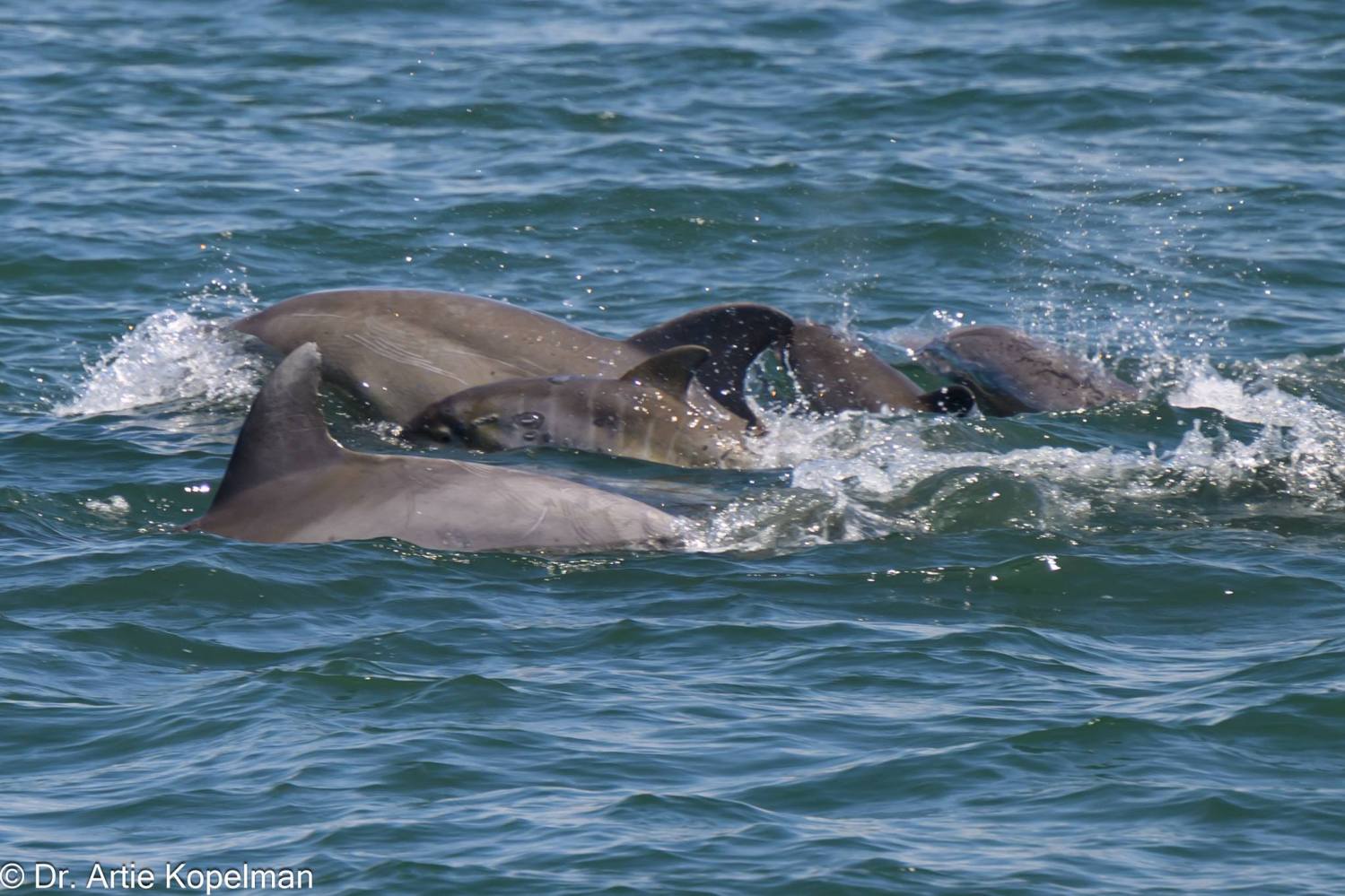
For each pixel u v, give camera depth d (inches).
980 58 4894.2
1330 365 3041.3
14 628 1884.8
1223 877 1409.9
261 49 5004.9
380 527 2140.7
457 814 1499.8
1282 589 2055.9
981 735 1651.1
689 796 1533.0
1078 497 2348.7
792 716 1696.6
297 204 3833.7
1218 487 2401.6
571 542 2156.7
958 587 2066.9
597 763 1593.3
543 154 4183.1
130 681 1781.5
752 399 2755.9
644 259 3619.6
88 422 2657.5
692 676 1795.0
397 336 2778.1
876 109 4517.7
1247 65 4847.4
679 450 2529.5
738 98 4601.4
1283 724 1669.5
